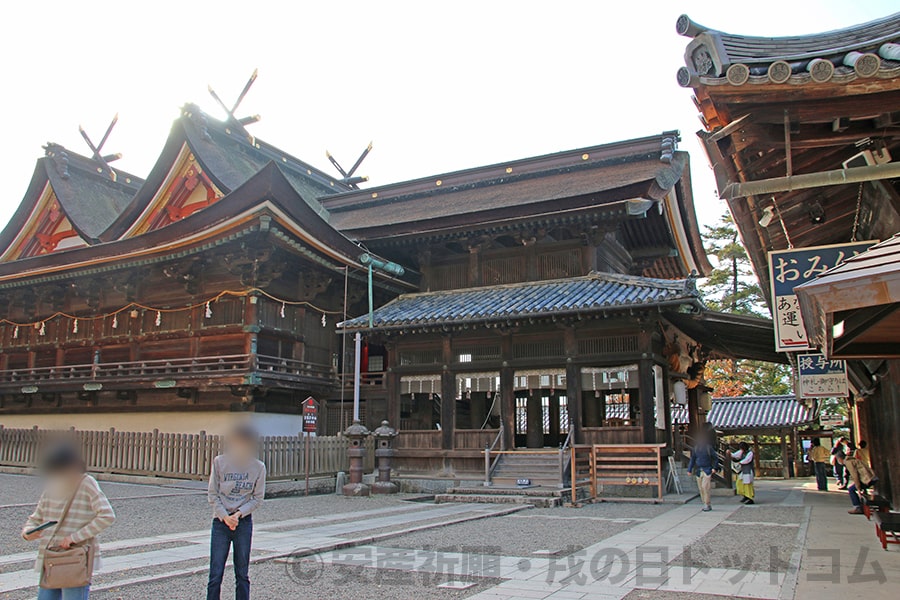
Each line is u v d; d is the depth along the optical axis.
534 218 24.58
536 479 20.47
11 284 30.66
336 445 22.67
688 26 7.70
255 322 24.81
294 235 24.09
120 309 28.58
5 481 20.77
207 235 24.09
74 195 34.12
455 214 25.72
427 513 15.79
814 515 15.96
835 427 42.59
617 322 21.59
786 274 9.56
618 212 23.62
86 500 5.39
